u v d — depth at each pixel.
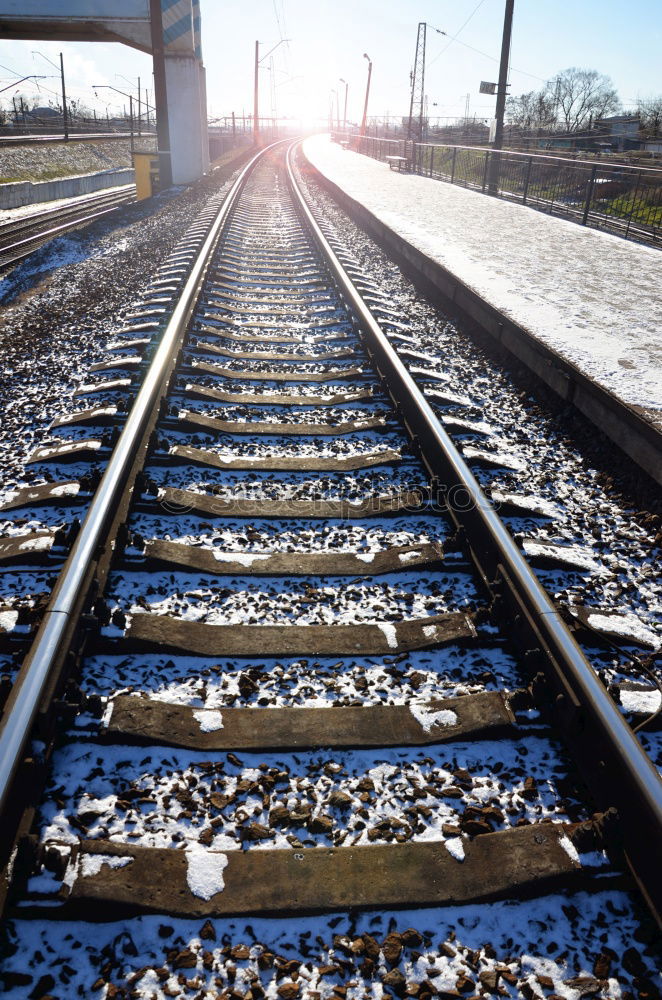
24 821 1.92
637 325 6.09
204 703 2.46
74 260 12.49
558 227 12.84
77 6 20.62
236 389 5.39
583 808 2.13
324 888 1.86
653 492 4.02
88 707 2.30
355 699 2.50
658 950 1.77
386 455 4.32
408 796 2.16
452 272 8.24
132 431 3.94
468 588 3.13
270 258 11.80
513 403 5.69
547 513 3.83
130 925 1.77
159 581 3.05
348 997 1.65
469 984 1.68
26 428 4.75
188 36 21.92
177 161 23.59
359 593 3.07
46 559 3.09
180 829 2.02
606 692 2.26
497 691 2.49
